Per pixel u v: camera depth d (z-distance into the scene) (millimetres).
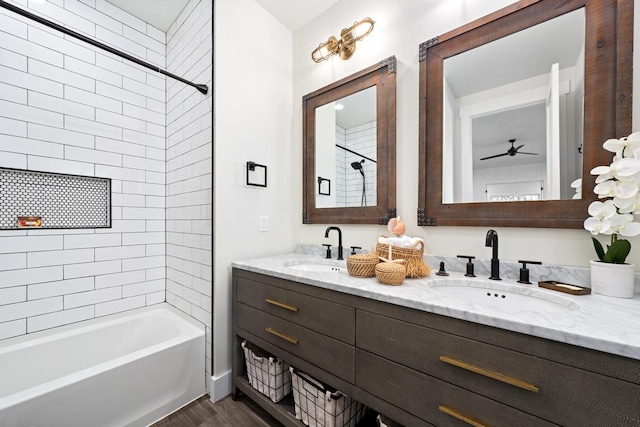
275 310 1373
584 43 1044
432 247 1426
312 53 1842
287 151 2125
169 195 2184
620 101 966
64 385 1153
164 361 1483
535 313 736
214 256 1651
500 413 710
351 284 1089
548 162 1118
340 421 1177
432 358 834
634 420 547
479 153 1288
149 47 2164
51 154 1679
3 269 1520
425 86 1430
